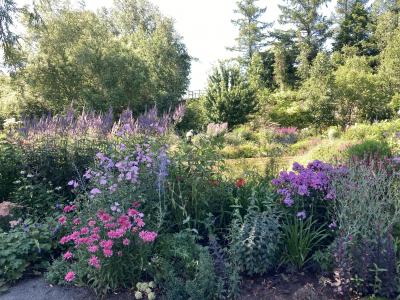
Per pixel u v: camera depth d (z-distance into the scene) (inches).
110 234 124.6
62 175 223.0
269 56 1764.3
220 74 1023.0
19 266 146.8
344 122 962.7
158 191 161.9
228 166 205.9
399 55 928.9
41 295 134.7
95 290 131.4
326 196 158.2
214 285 125.9
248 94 1008.2
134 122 251.4
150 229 146.5
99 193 149.9
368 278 123.0
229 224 162.7
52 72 940.0
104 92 961.5
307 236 146.0
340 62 1481.3
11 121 315.9
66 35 943.0
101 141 242.2
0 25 368.5
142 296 129.6
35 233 157.8
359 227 137.3
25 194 201.9
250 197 157.6
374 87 935.7
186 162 181.6
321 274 139.8
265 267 138.3
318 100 965.8
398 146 348.8
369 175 166.6
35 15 397.7
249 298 128.2
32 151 227.0
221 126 736.3
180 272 138.1
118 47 1079.0
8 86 810.2
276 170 217.3
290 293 130.8
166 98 1155.9
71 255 135.7
